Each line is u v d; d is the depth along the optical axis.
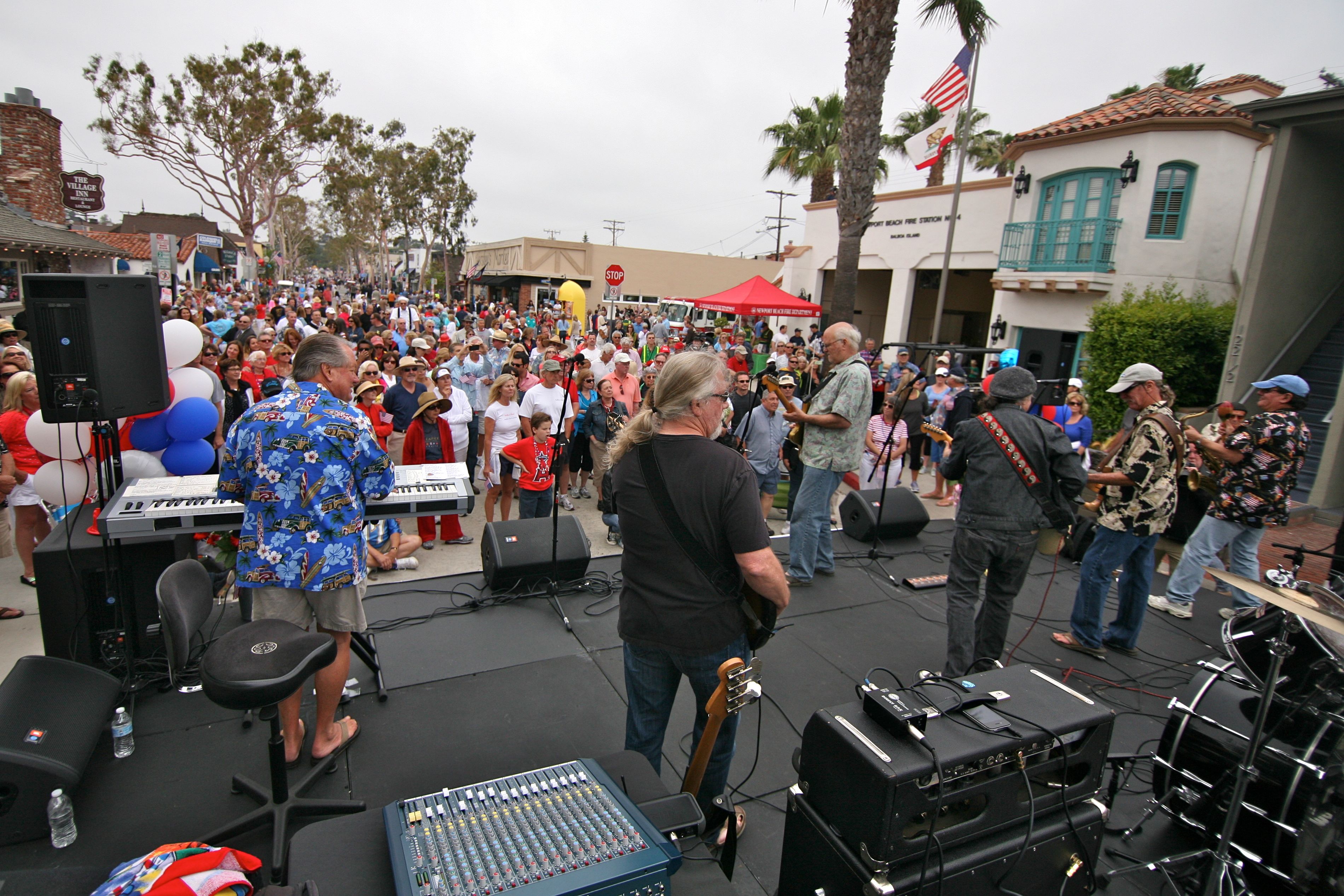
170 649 2.42
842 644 4.11
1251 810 2.41
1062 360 14.12
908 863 1.93
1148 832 2.75
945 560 5.68
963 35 10.88
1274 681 2.08
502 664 3.67
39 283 2.90
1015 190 14.78
